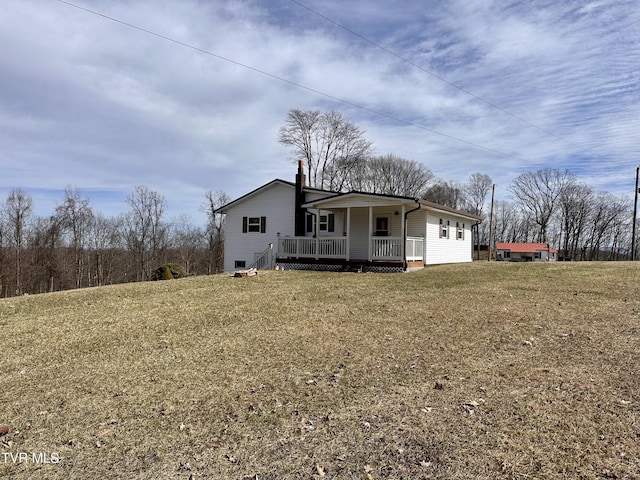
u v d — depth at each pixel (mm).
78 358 5664
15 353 5953
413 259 16344
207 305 9102
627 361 4996
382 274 14594
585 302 8719
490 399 3982
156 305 9234
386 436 3326
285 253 18328
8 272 33750
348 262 16484
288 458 3041
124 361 5480
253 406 3973
